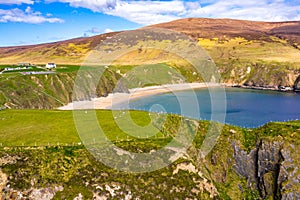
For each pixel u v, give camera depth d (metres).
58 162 39.28
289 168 49.25
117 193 36.84
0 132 46.69
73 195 36.28
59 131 46.66
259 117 101.94
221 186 49.44
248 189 51.44
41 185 36.84
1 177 36.91
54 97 120.25
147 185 37.69
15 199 35.62
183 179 39.25
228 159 52.31
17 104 101.62
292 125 57.62
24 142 43.19
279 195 47.88
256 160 53.53
